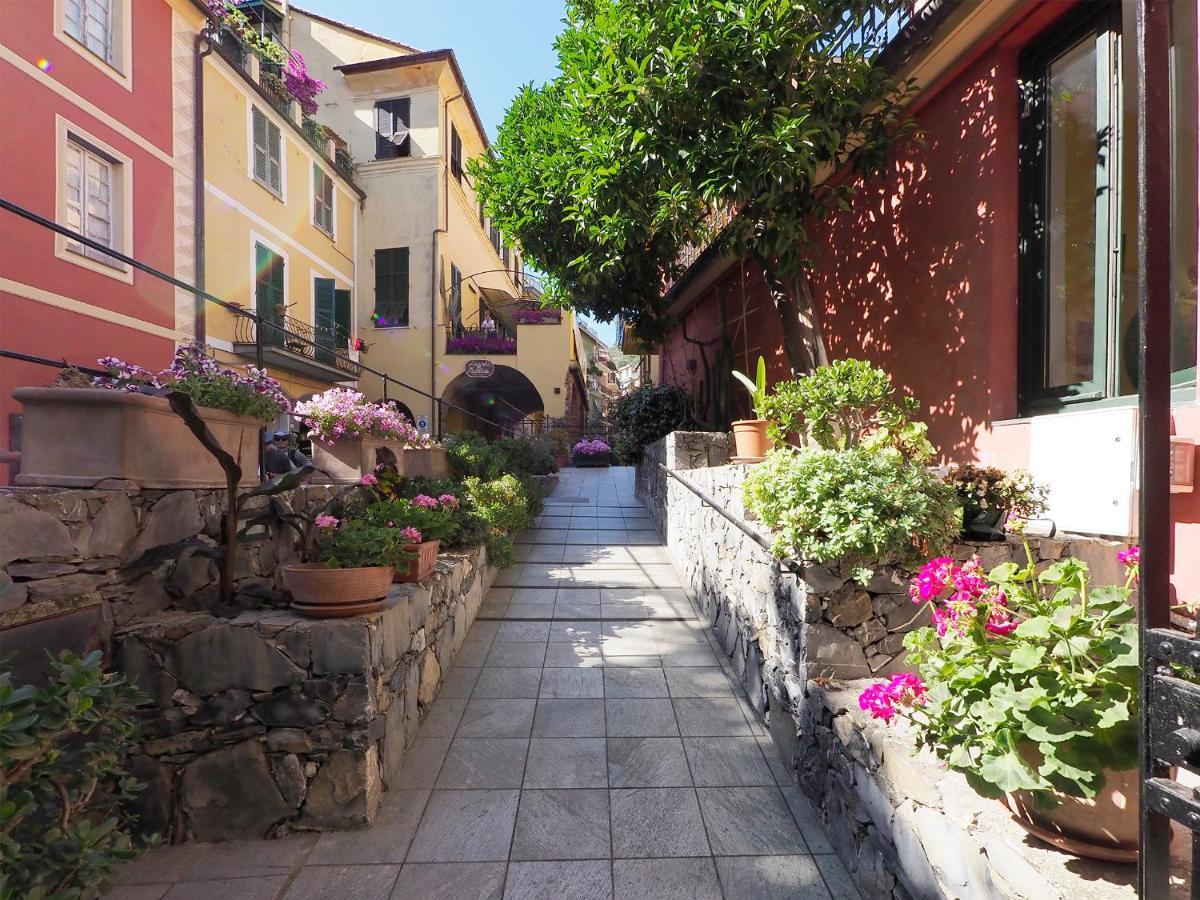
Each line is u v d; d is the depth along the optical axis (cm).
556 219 674
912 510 264
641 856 243
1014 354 372
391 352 1556
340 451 493
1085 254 339
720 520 455
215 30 1013
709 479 495
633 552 701
